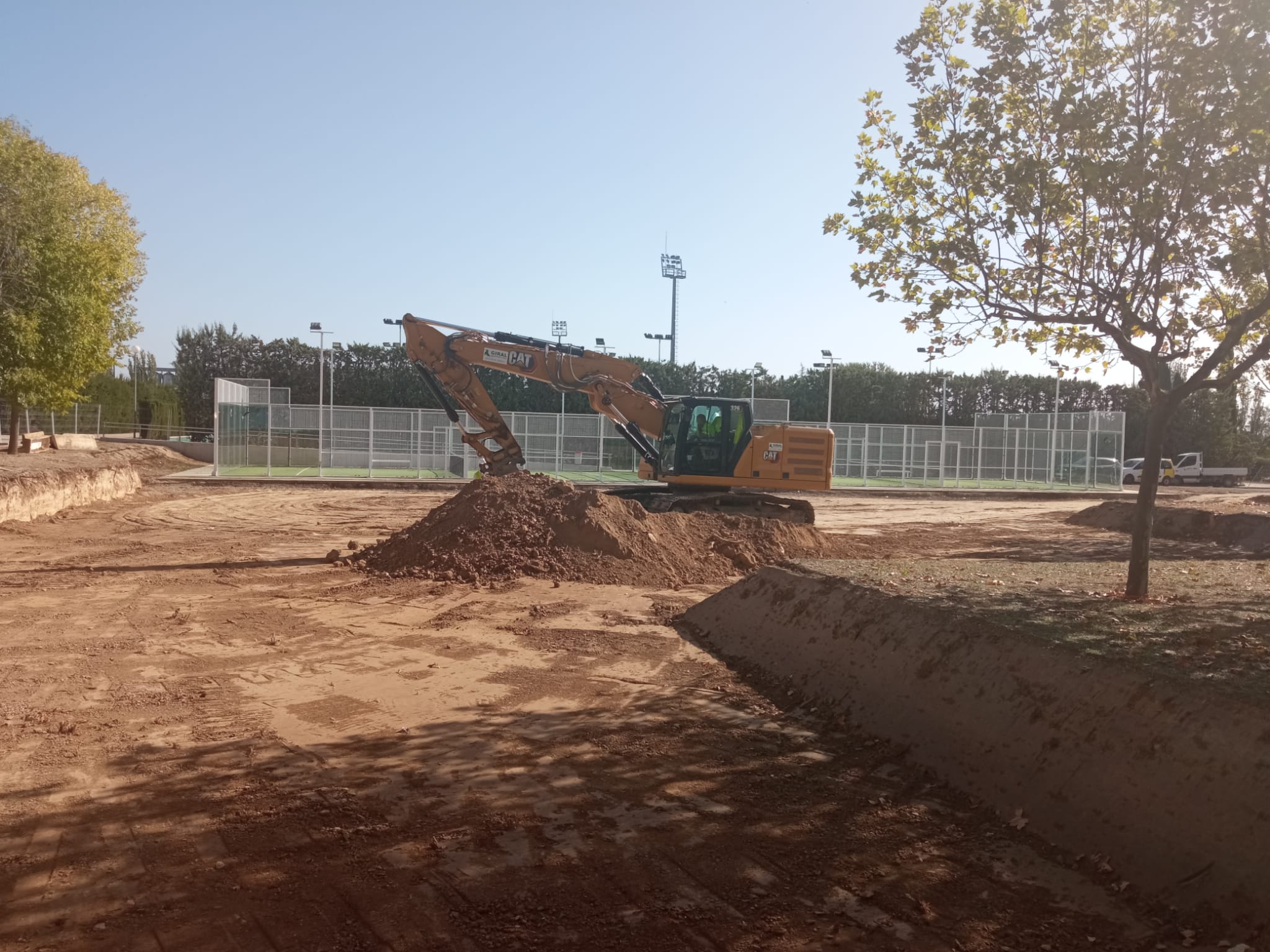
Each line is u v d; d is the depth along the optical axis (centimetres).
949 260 736
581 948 365
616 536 1268
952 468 4075
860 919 393
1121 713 493
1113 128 682
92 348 2739
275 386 5403
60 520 1875
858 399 5606
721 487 1770
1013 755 530
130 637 885
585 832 475
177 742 599
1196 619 643
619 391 1744
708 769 571
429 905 397
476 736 623
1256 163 625
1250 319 654
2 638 874
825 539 1585
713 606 957
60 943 362
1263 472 5012
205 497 2520
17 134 2522
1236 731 436
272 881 415
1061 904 410
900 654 669
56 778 534
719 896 411
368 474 3381
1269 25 612
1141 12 691
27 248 2469
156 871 423
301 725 638
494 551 1255
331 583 1182
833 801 525
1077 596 743
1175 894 404
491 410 1700
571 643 884
